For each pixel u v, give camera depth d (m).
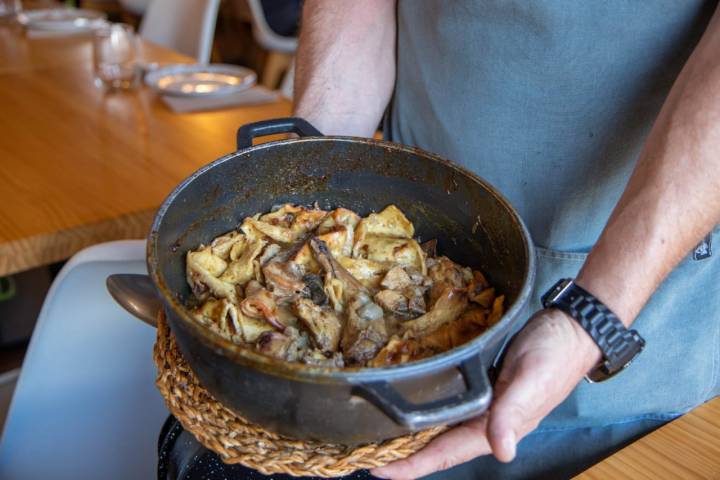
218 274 0.71
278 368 0.46
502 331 0.50
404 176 0.75
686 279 0.78
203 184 0.69
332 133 0.96
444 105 0.86
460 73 0.82
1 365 1.73
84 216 1.14
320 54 0.96
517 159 0.82
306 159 0.76
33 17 2.31
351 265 0.73
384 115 1.04
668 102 0.62
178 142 1.45
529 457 0.84
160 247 0.60
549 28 0.73
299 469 0.56
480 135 0.83
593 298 0.57
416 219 0.78
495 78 0.79
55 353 1.08
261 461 0.57
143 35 2.59
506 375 0.55
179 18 2.46
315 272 0.71
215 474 0.66
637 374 0.83
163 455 0.72
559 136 0.79
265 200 0.77
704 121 0.58
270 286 0.69
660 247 0.58
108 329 1.12
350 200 0.79
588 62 0.73
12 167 1.30
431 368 0.46
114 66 1.71
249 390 0.50
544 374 0.53
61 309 1.15
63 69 1.87
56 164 1.32
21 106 1.60
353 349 0.61
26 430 0.98
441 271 0.71
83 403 1.02
